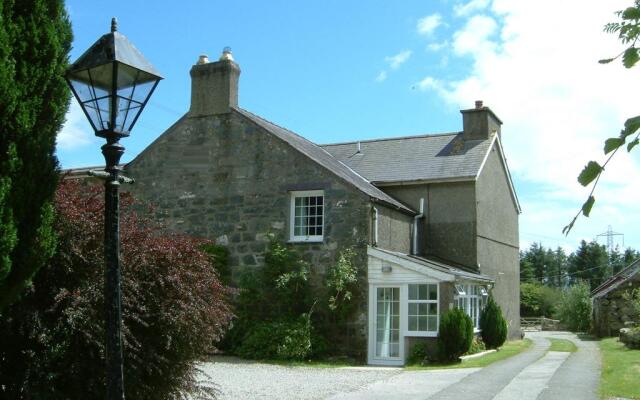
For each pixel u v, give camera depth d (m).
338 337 18.86
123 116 6.10
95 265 7.94
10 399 7.33
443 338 17.81
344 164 25.84
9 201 5.57
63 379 7.67
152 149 22.17
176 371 8.78
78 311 7.43
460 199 23.22
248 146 20.83
